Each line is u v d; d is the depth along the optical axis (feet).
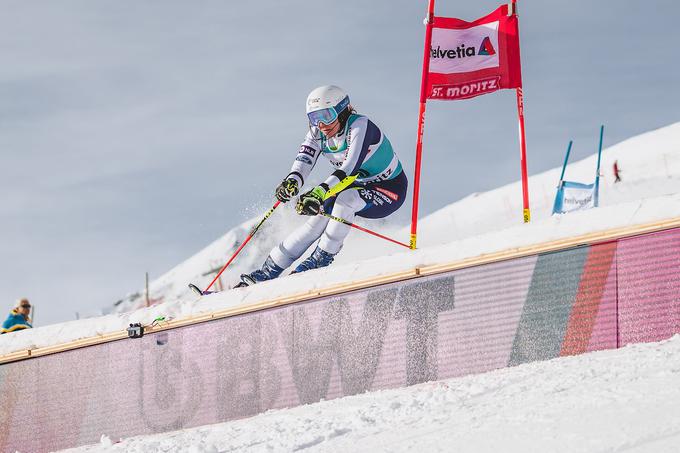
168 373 73.61
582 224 56.70
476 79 75.87
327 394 65.36
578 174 392.47
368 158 72.13
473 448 34.63
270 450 44.70
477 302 59.67
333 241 72.90
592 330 55.01
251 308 69.77
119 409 75.82
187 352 72.90
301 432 47.62
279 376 67.87
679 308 52.29
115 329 76.89
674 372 39.75
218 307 71.82
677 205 53.42
